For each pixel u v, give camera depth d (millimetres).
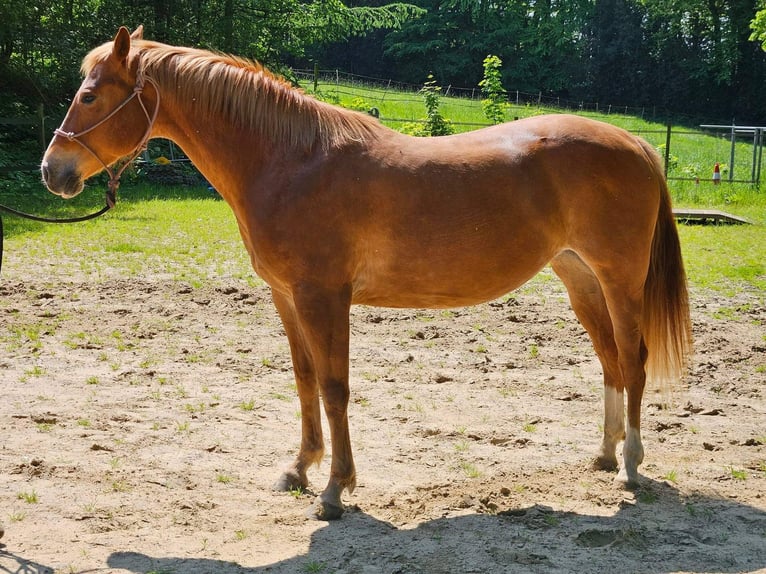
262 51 30953
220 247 12812
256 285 10094
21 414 5621
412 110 36844
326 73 49812
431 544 3867
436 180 4223
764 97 51625
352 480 4297
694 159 29656
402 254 4242
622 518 4156
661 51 53500
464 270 4324
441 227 4211
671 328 4719
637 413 4617
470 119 35688
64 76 24078
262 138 4258
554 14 57406
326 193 4125
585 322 4895
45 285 9742
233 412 5844
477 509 4297
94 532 3992
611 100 55031
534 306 9406
